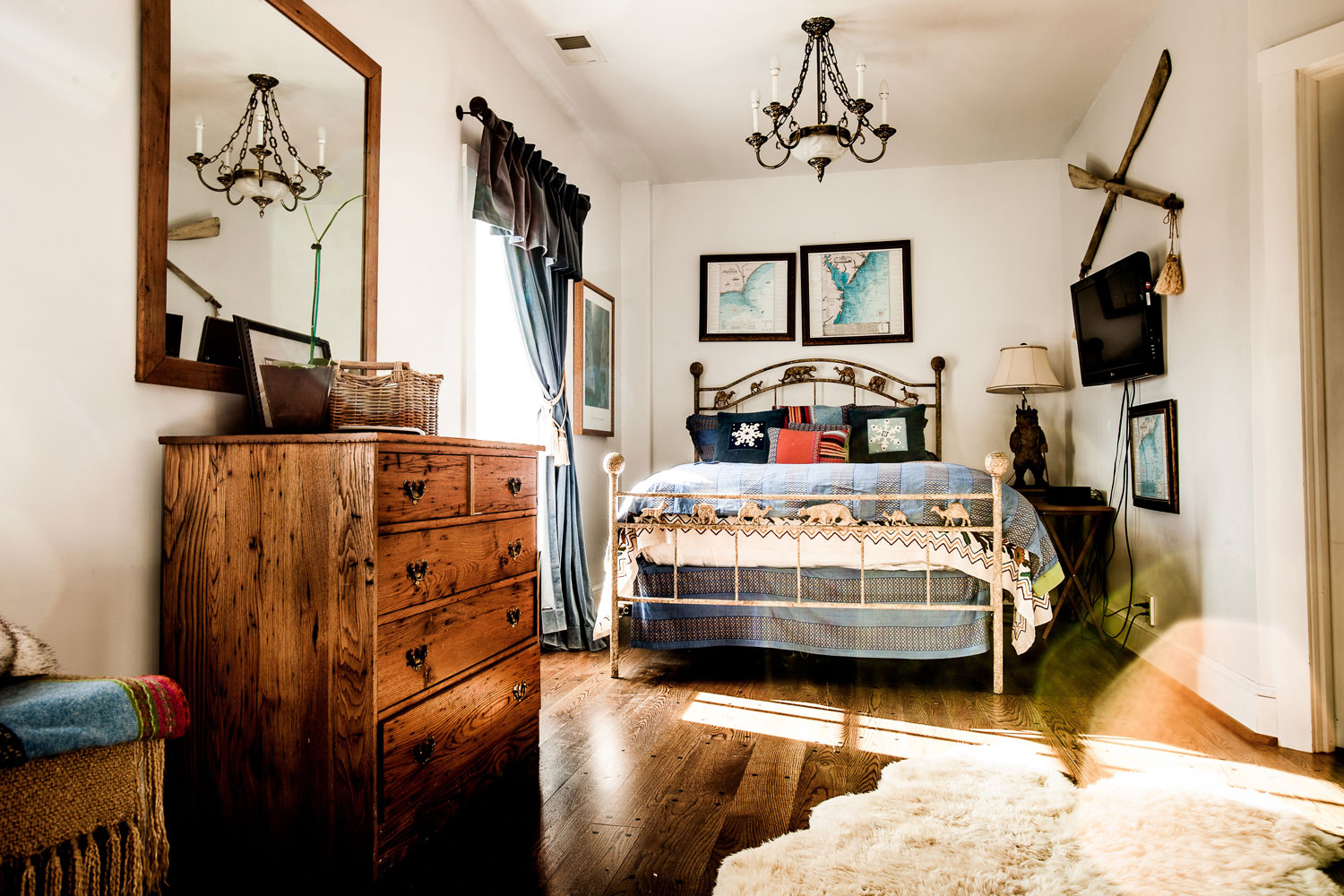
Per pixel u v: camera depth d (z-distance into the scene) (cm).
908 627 261
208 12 160
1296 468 206
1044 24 302
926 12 292
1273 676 208
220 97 163
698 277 474
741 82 346
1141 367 294
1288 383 207
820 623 268
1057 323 432
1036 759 192
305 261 188
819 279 460
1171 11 274
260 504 139
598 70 334
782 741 209
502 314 320
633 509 285
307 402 157
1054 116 384
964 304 444
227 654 141
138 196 145
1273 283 210
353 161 207
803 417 414
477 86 286
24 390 125
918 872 133
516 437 320
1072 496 358
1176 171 272
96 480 136
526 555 192
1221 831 149
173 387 152
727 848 148
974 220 445
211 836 142
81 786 91
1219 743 207
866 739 210
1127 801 163
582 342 386
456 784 159
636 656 313
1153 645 290
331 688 134
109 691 95
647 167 450
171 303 150
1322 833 148
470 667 165
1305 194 207
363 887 132
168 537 145
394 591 137
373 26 221
